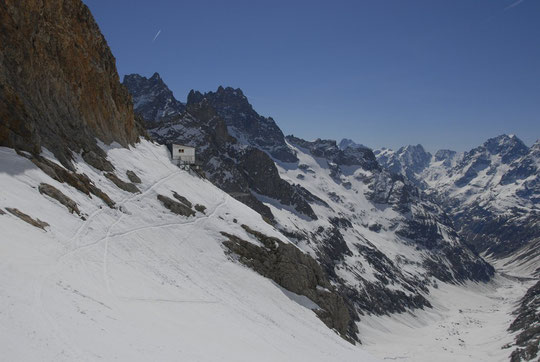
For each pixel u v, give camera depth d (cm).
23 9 5594
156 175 8056
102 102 7850
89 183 5584
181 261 5691
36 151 4884
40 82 5831
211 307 4584
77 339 2186
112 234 4972
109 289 3481
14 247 3092
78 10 7538
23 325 2078
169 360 2447
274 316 5778
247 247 7325
